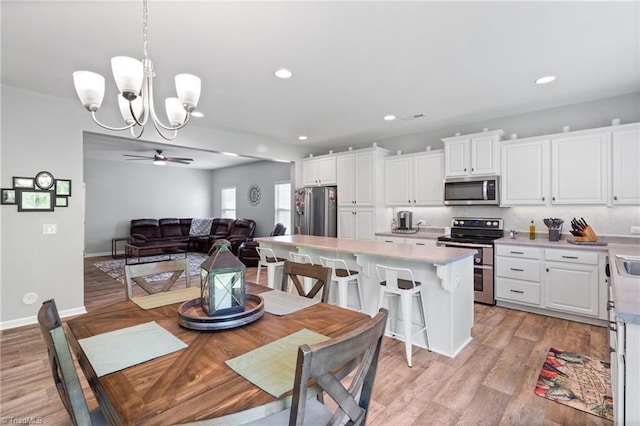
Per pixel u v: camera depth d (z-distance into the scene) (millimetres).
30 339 2963
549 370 2373
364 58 2621
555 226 3678
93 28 2148
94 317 1504
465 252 2816
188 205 10125
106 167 8539
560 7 1964
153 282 5344
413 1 1898
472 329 3182
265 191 8539
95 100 1531
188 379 965
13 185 3229
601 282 3160
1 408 1990
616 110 3510
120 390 907
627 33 2254
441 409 1940
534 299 3576
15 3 1869
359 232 5340
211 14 1998
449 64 2742
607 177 3320
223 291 1407
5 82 3072
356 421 980
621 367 1206
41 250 3395
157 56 2553
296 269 2039
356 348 883
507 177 3994
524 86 3225
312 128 4887
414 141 5246
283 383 947
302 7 1941
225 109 3930
